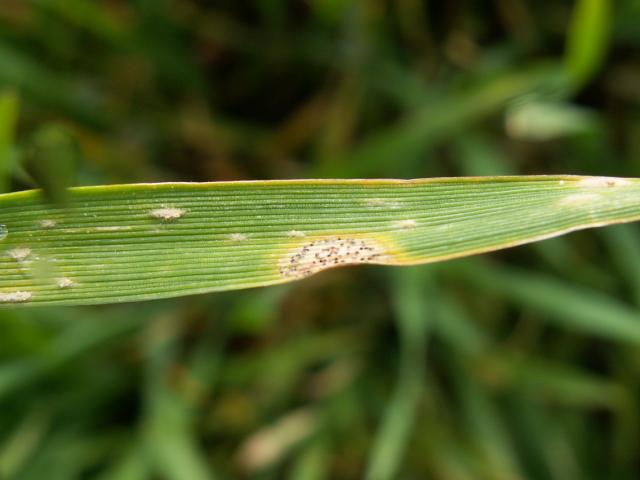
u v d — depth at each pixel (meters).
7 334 0.11
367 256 0.08
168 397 0.12
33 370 0.11
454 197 0.08
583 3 0.11
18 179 0.11
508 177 0.08
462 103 0.12
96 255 0.08
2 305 0.07
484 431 0.12
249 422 0.12
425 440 0.12
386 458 0.11
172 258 0.08
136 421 0.12
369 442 0.12
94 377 0.12
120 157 0.12
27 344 0.11
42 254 0.07
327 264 0.08
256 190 0.08
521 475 0.12
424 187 0.08
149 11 0.12
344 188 0.08
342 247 0.08
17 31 0.12
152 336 0.12
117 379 0.12
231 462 0.12
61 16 0.12
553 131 0.12
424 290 0.12
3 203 0.07
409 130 0.12
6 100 0.09
